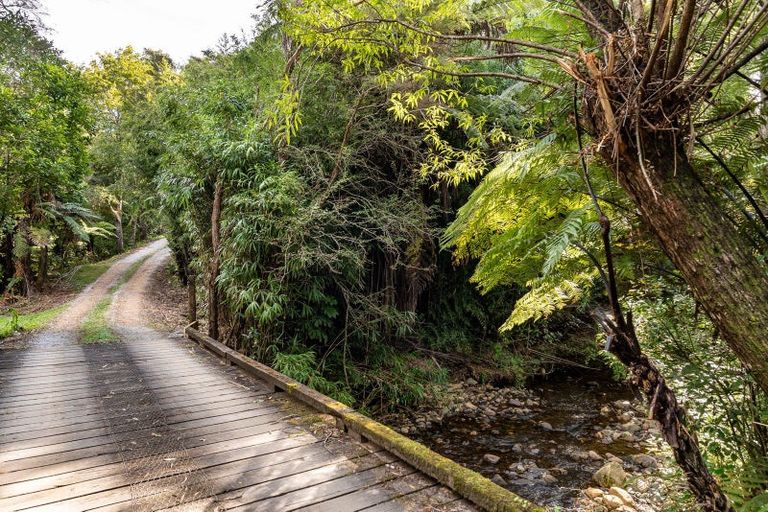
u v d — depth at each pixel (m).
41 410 3.65
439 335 8.40
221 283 5.87
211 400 3.93
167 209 9.12
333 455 2.76
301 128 6.06
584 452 4.89
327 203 6.09
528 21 2.60
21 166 10.41
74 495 2.28
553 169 2.23
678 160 1.33
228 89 6.45
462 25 4.32
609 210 2.33
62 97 11.55
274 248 5.68
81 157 12.77
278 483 2.41
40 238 12.10
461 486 2.25
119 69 19.97
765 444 2.19
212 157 5.92
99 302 10.83
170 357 5.80
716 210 1.31
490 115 5.98
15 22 9.38
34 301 11.44
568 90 1.61
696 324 2.55
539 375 7.95
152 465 2.63
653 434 5.06
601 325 1.68
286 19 2.25
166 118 8.05
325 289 6.70
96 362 5.49
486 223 3.01
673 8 1.14
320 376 5.79
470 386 7.39
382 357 7.00
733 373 2.30
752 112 1.81
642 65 1.30
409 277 7.61
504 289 8.55
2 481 2.43
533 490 4.12
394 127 6.30
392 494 2.29
